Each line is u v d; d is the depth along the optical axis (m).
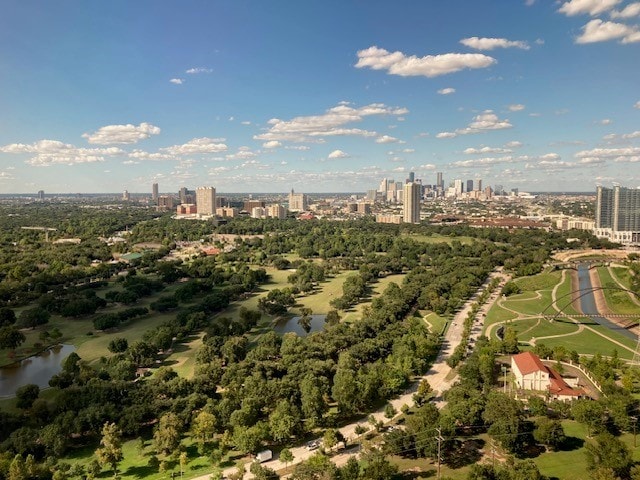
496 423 181.25
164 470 173.88
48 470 166.88
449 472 169.00
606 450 162.38
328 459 170.88
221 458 177.62
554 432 178.00
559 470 167.00
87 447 192.50
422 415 189.62
